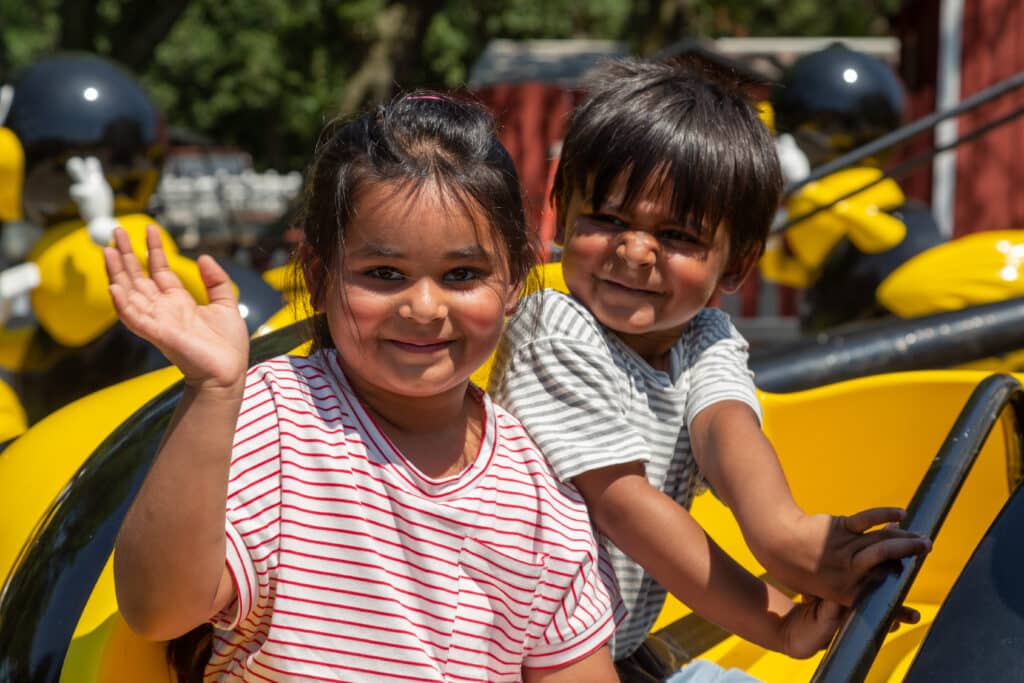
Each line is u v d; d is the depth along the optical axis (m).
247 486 1.05
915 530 1.20
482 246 1.08
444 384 1.10
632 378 1.36
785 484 1.28
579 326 1.34
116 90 3.09
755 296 7.26
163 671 1.19
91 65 3.14
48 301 3.03
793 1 16.84
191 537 0.95
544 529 1.18
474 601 1.12
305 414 1.10
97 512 1.25
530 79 9.66
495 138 1.14
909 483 1.97
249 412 1.09
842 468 1.98
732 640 1.81
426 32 7.10
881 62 4.19
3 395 2.97
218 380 0.94
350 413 1.12
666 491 1.41
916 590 2.00
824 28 17.11
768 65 8.88
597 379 1.31
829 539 1.21
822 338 2.27
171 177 10.02
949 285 3.61
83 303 3.02
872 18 16.80
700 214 1.32
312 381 1.14
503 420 1.24
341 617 1.06
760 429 1.35
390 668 1.07
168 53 13.79
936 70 7.27
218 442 0.94
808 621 1.24
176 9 7.26
